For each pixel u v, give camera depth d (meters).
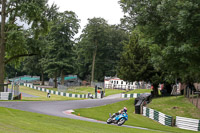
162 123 22.00
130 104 34.38
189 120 19.61
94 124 15.84
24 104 27.38
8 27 32.78
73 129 12.09
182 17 15.98
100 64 90.12
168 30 18.09
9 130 9.75
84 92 66.50
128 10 20.52
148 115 25.86
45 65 74.56
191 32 16.80
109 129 13.86
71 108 27.97
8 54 35.00
